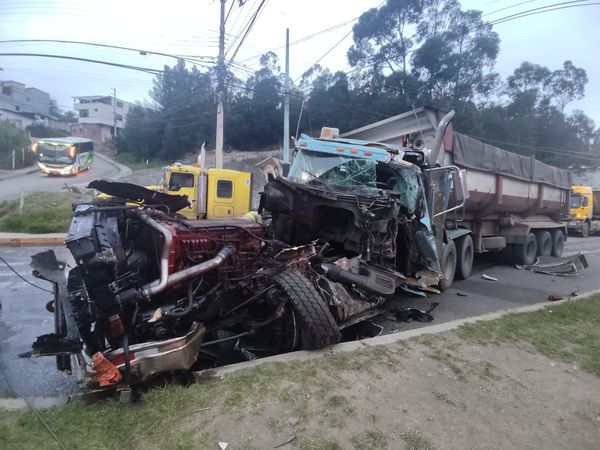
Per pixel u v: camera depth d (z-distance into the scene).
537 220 14.10
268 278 4.66
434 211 7.41
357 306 5.27
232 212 13.54
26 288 7.64
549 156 37.78
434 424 3.25
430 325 6.03
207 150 54.84
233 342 4.96
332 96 34.94
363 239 6.13
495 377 4.11
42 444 2.82
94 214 3.84
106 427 3.01
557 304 6.82
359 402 3.44
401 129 9.62
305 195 6.31
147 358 3.43
